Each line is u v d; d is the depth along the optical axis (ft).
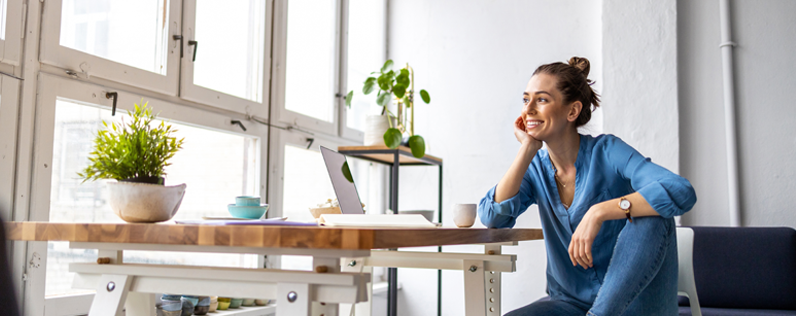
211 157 7.87
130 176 3.42
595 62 10.49
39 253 5.69
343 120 10.91
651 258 4.35
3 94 5.36
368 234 2.49
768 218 9.24
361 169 11.64
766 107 9.39
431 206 11.63
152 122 6.80
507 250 10.80
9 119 5.42
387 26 12.32
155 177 3.47
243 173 8.44
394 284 9.00
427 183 11.71
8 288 1.54
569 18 10.79
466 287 5.59
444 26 11.80
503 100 11.18
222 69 8.14
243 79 8.56
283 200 9.16
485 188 11.16
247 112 8.34
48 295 5.96
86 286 3.49
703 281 8.50
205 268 3.18
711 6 9.82
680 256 6.94
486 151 11.22
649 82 9.77
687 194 4.27
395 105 12.08
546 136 4.94
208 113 7.63
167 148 3.62
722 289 8.37
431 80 11.78
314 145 9.93
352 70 11.46
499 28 11.34
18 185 5.50
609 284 4.39
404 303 11.61
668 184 4.32
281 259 8.95
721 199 9.50
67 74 6.00
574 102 4.91
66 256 6.16
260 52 8.75
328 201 6.25
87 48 6.29
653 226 4.40
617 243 4.53
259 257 8.50
